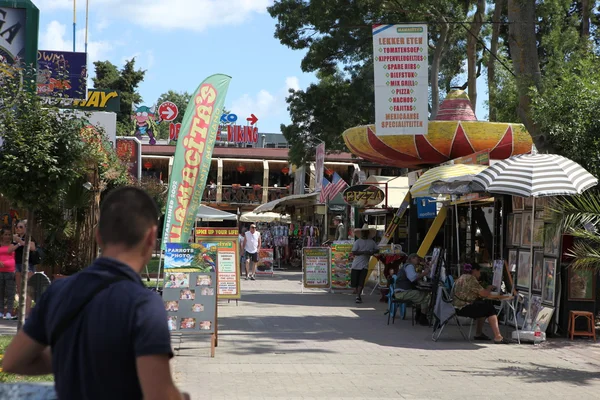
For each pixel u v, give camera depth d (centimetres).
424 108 1506
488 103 2041
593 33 2286
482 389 842
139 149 3027
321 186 2752
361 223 3011
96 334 246
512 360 1052
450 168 1520
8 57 1533
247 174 5522
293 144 3588
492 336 1296
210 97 1220
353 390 821
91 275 260
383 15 2748
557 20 2673
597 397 809
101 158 1544
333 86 3462
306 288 2116
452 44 3194
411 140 1925
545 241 1317
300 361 1010
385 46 1513
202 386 830
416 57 1511
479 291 1223
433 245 2306
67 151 975
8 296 1316
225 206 5241
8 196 948
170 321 1031
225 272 1692
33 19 1539
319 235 3541
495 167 1250
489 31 3291
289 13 2942
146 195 278
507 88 1775
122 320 247
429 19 2516
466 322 1463
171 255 1107
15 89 970
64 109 1010
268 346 1141
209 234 1691
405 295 1419
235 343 1166
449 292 1377
